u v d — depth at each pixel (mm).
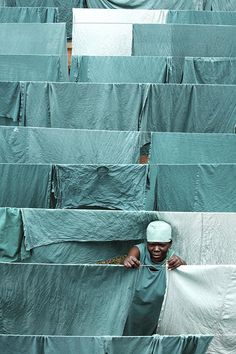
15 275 18125
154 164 21797
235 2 35375
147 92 25734
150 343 16531
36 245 20000
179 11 33219
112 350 16438
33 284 18203
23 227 19938
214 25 30250
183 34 30250
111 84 25703
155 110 25875
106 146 23500
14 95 25703
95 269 18172
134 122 25875
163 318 18344
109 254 20422
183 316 18281
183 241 20109
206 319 18281
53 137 23469
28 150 23531
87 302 18391
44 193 21797
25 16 33719
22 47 30125
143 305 18281
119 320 18469
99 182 21859
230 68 28359
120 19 32594
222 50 30234
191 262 20188
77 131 23438
